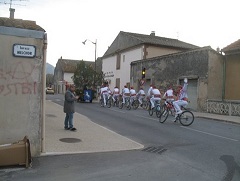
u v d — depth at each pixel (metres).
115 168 6.85
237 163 7.53
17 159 6.64
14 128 7.31
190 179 6.20
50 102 28.64
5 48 7.18
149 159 7.78
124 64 37.78
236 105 20.12
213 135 11.75
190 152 8.68
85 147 8.82
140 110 22.27
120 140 10.12
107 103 25.22
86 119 15.45
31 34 7.34
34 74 7.43
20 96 7.34
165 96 15.15
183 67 24.77
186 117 14.29
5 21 7.20
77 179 6.01
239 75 21.66
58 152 8.02
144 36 38.44
